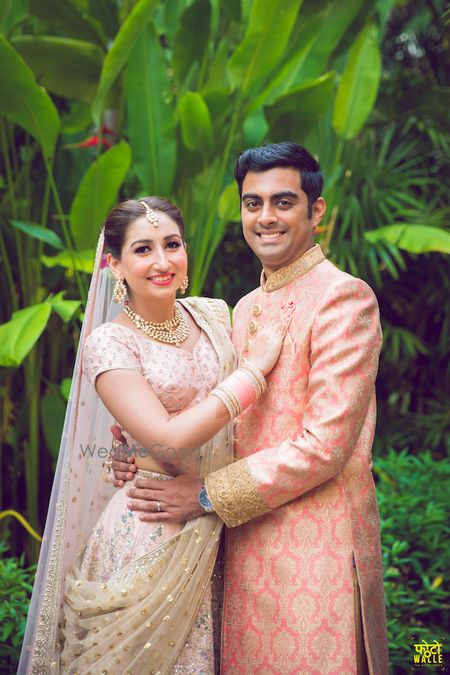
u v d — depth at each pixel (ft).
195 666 6.67
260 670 6.48
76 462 6.84
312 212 6.70
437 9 17.47
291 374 6.53
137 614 6.41
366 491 6.55
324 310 6.38
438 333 18.11
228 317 7.59
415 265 17.33
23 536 13.04
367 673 6.43
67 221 13.26
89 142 12.02
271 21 10.89
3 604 9.02
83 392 6.86
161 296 6.64
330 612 6.28
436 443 16.48
